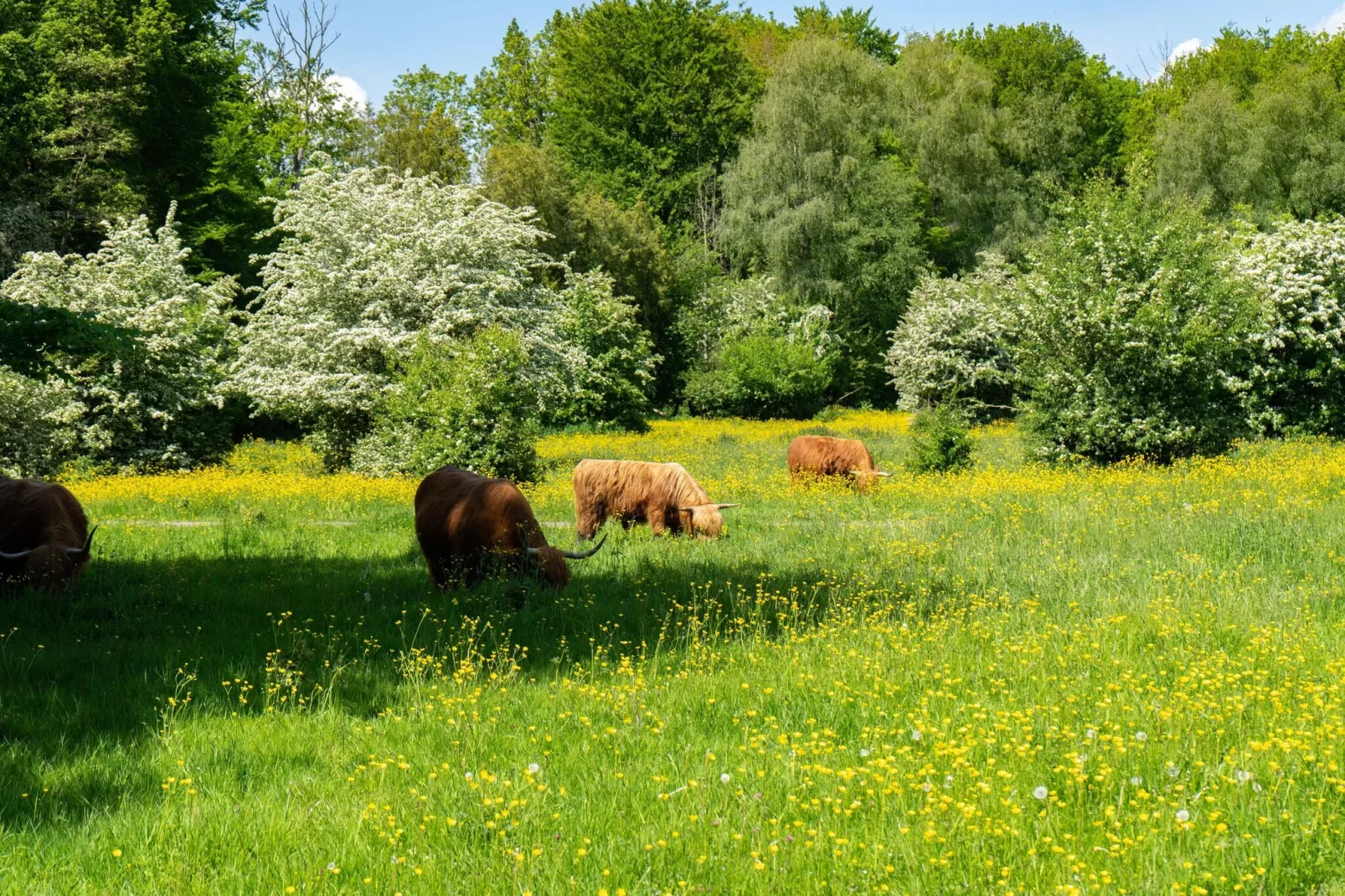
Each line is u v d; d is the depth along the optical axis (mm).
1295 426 28266
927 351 44969
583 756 5715
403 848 4543
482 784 5152
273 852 4570
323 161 27234
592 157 58844
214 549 13836
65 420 23875
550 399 27781
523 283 28000
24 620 9297
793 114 51719
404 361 24000
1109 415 22625
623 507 14766
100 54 32656
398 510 17469
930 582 10547
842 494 19156
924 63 60500
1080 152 59656
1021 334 24984
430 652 8172
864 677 7027
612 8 58969
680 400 49969
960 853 4266
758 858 4246
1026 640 7828
